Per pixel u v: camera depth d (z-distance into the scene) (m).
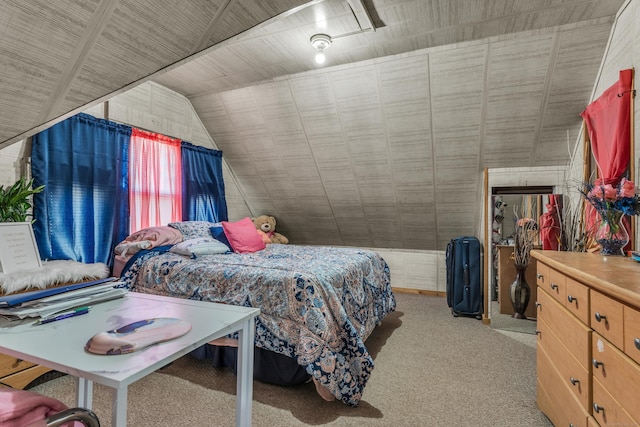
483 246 3.69
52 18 0.84
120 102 2.97
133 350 0.76
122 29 0.94
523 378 2.11
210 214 3.97
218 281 2.14
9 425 0.68
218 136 4.07
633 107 1.92
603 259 1.55
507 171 3.40
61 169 2.47
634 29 1.96
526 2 2.09
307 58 2.86
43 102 1.07
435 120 3.18
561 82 2.64
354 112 3.34
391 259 4.65
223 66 3.00
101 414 1.63
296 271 2.06
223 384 1.99
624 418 0.98
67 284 1.40
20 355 0.78
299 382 1.96
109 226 2.80
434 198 3.86
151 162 3.24
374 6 2.14
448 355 2.47
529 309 3.08
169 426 1.58
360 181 3.96
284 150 3.95
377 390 1.96
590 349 1.21
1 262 1.46
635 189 1.64
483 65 2.70
